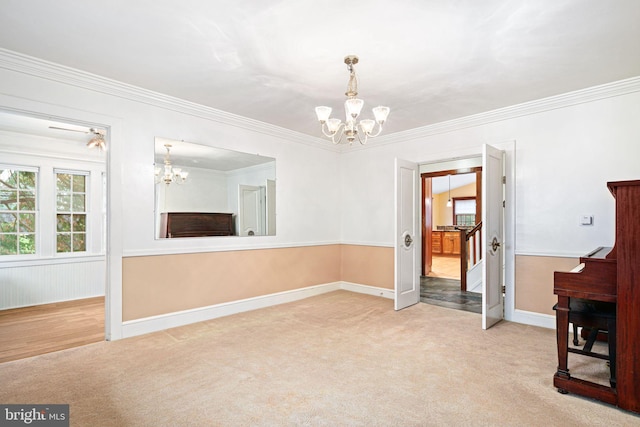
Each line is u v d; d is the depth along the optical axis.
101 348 2.84
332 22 2.07
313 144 4.98
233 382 2.22
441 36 2.23
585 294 2.03
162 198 3.39
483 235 3.33
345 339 3.04
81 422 1.78
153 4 1.90
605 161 3.11
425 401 1.98
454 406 1.93
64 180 4.82
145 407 1.92
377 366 2.46
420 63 2.62
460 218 11.30
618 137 3.05
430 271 7.11
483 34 2.21
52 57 2.55
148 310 3.27
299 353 2.71
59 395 2.06
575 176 3.27
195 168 3.65
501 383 2.20
